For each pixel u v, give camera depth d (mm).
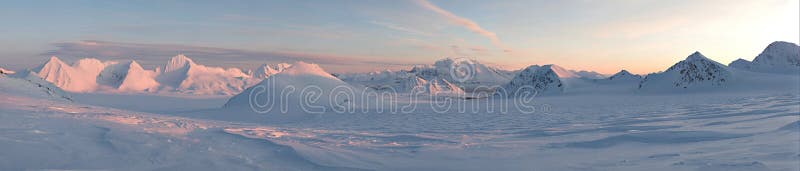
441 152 8828
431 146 10180
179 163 6113
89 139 7238
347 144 10570
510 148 9375
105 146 6797
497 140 11812
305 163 6969
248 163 6656
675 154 7039
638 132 10703
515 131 15820
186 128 11195
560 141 10586
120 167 5594
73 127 8328
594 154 7926
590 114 29719
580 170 6223
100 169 5398
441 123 26672
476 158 7891
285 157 7391
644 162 6508
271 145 8586
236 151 7699
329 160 7246
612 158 7215
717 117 16344
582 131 13453
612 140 9797
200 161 6395
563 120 23578
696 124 13219
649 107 36750
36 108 11516
